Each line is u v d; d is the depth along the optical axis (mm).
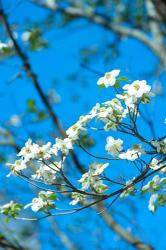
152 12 6547
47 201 3293
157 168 3209
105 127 3145
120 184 3221
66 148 3209
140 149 3170
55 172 3234
